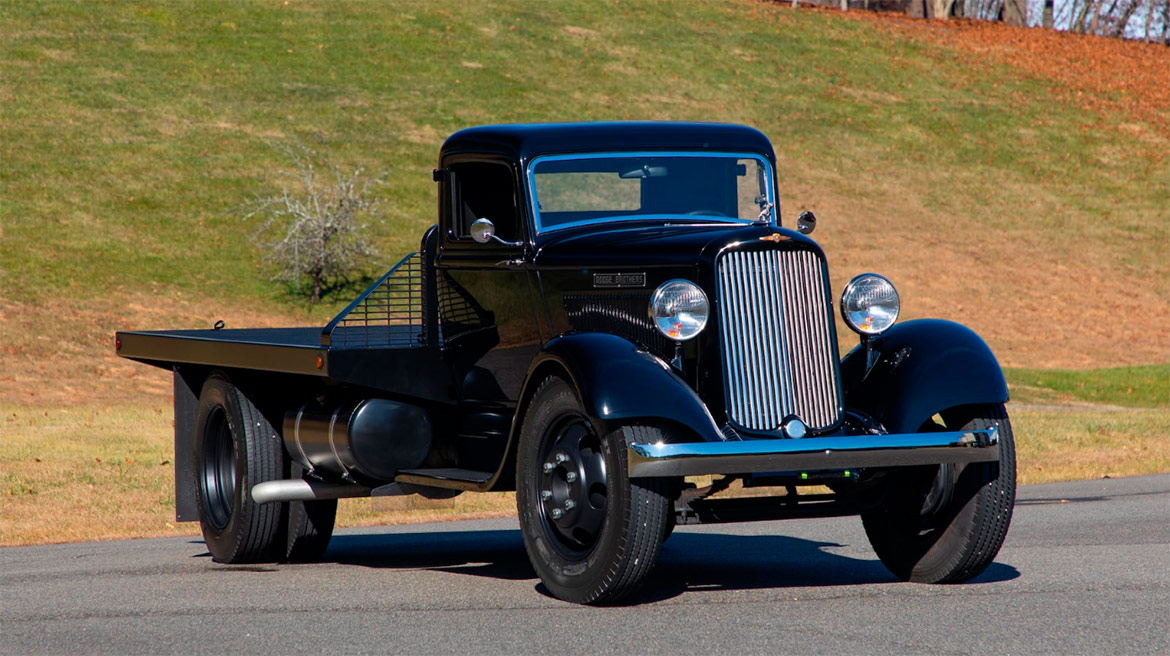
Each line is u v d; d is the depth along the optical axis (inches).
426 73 3376.0
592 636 364.2
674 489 420.5
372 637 367.9
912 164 3294.8
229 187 2714.1
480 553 589.9
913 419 434.3
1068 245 2967.5
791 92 3612.2
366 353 507.2
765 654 337.1
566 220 499.8
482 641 359.6
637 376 404.2
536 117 3176.7
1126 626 369.4
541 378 442.6
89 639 375.9
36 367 1877.5
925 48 4097.0
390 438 515.5
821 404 436.8
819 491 776.9
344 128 3031.5
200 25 3472.0
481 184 520.7
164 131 2903.5
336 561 571.5
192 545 648.4
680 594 437.7
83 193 2608.3
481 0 3961.6
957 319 2529.5
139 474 920.9
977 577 469.4
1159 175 3376.0
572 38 3745.1
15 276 2258.9
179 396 617.9
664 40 3833.7
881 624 375.9
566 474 425.1
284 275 2418.8
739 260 433.1
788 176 3117.6
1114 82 3991.1
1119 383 1915.6
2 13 3351.4
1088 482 881.5
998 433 445.1
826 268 444.8
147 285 2319.1
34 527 712.4
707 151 519.8
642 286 448.5
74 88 3024.1
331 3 3740.2
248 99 3107.8
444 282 538.9
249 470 555.8
